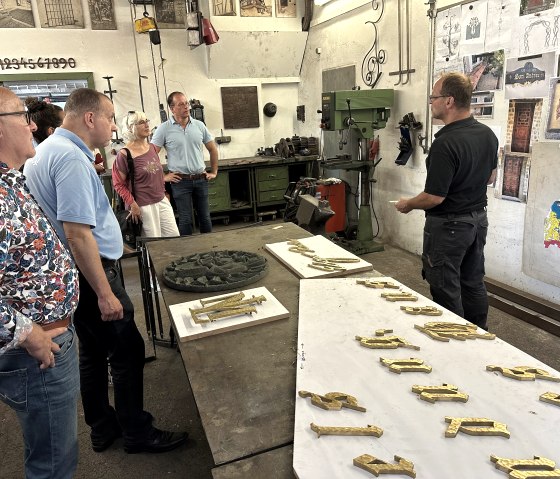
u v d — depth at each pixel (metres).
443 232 2.04
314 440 0.84
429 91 3.44
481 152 1.94
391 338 1.18
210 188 4.90
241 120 5.45
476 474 0.74
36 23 4.43
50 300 1.10
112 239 1.58
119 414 1.75
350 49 4.42
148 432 1.80
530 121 2.64
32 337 1.02
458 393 0.94
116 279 1.61
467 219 2.01
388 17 3.79
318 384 1.00
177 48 5.01
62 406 1.18
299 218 2.60
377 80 4.07
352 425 0.87
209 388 1.04
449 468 0.75
